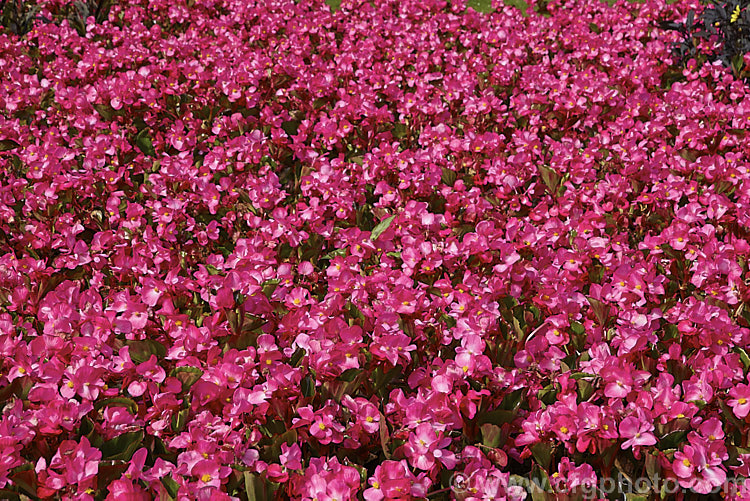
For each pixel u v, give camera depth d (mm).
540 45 8281
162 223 4633
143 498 2619
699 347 3543
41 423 2920
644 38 9109
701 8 9469
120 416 3037
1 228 4738
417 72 7695
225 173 5672
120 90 6316
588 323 3736
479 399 3119
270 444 3117
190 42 8266
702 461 2793
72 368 3232
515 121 6562
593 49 8023
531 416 3080
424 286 4074
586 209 5141
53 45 8133
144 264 4152
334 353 3268
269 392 3062
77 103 6309
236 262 4117
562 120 6469
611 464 3014
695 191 5148
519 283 4082
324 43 8625
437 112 6426
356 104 6273
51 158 5406
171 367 3498
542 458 3016
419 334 3621
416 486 2768
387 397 3479
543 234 4426
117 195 5133
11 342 3381
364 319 3711
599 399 3373
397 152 5695
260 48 8719
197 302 4051
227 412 3096
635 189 5254
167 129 6391
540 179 5484
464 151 5730
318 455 3113
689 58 8211
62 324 3490
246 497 2881
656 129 6070
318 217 4711
